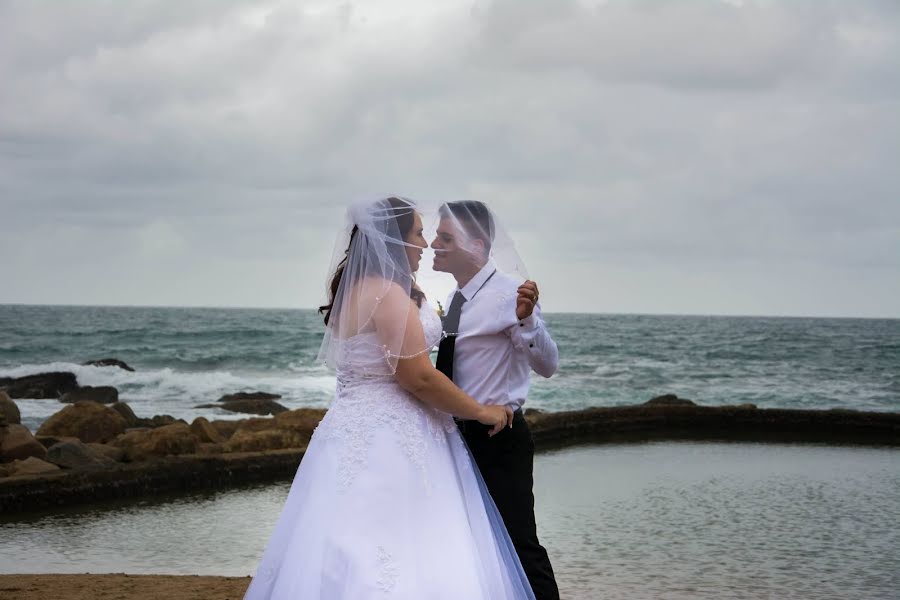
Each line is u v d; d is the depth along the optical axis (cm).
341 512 311
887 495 1023
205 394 2694
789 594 586
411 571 305
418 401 337
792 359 4434
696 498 995
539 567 364
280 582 310
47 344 4441
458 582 309
